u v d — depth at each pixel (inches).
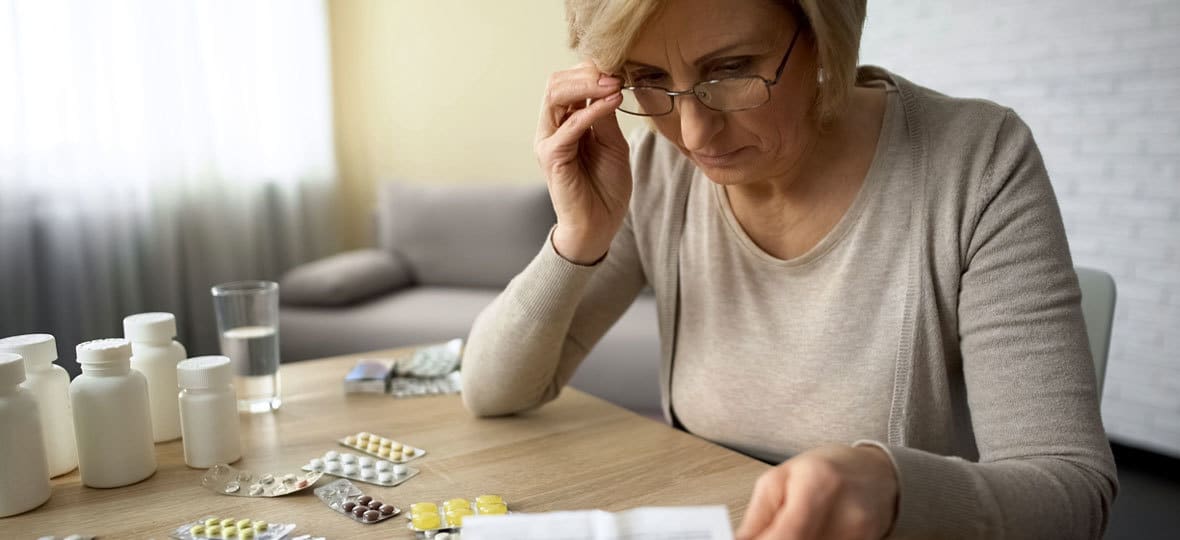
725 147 33.0
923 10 111.7
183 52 128.3
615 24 30.4
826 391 38.0
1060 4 98.7
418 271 131.7
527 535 21.4
